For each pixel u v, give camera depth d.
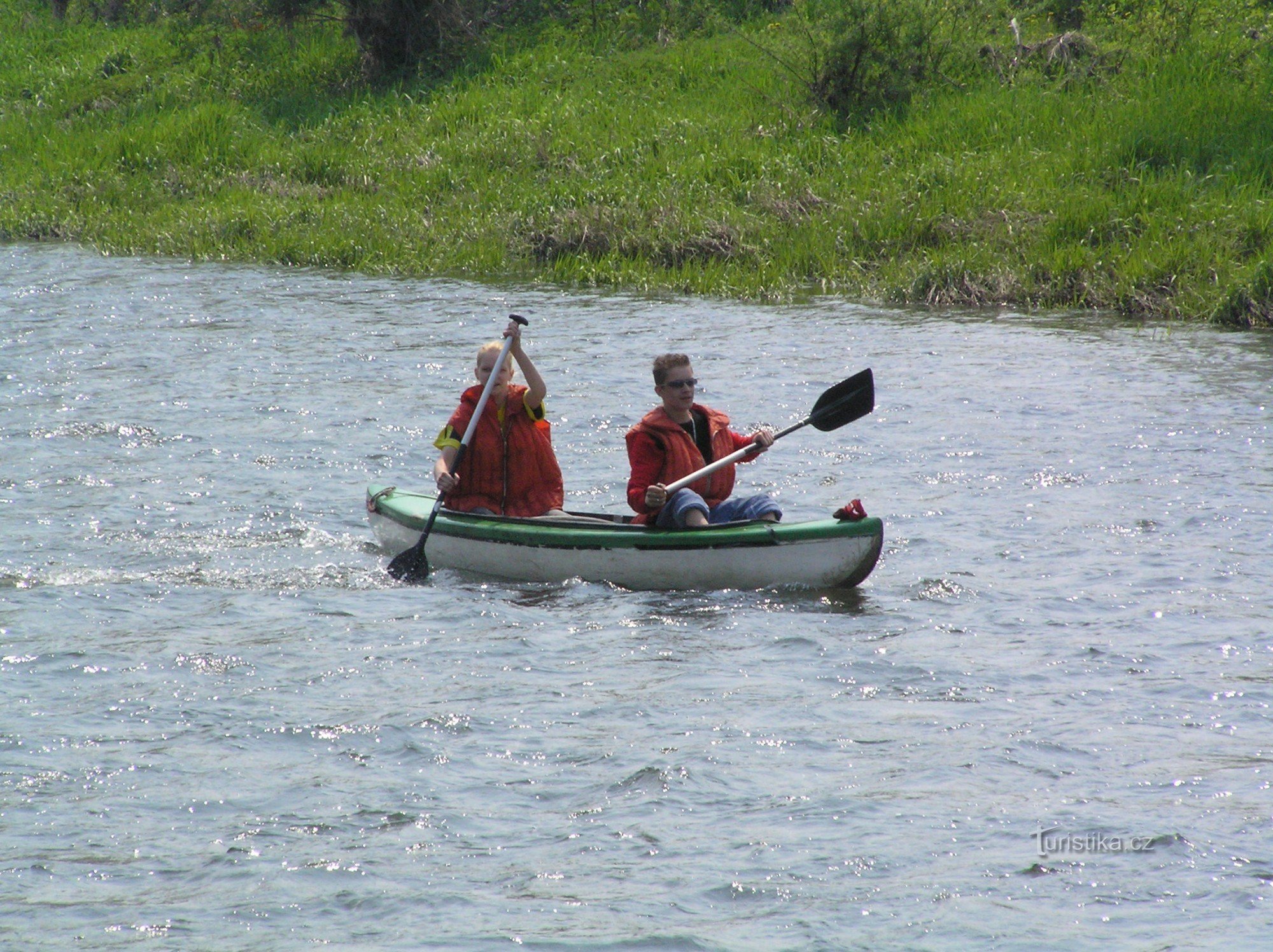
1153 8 84.56
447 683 20.66
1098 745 18.08
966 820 15.92
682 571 25.84
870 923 13.73
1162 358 47.81
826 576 25.27
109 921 13.91
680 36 100.06
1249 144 67.81
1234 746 17.98
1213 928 13.53
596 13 103.62
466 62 99.62
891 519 30.09
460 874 14.83
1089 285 59.19
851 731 18.66
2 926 13.84
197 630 23.25
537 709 19.53
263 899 14.32
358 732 18.66
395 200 80.50
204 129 93.62
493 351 28.52
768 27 94.62
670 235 69.81
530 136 84.25
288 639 22.78
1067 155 70.31
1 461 35.09
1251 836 15.42
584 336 53.22
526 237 73.25
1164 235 61.41
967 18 85.19
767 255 67.62
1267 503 30.58
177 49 112.81
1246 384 43.31
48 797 16.77
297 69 105.00
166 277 68.69
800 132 79.31
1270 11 83.00
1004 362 47.41
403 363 48.16
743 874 14.73
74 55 120.31
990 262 61.94
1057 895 14.22
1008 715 19.17
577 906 14.11
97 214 85.44
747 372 46.12
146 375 46.12
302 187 84.75
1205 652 21.69
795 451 36.44
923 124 76.56
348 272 71.25
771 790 16.80
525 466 28.69
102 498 31.91
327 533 29.73
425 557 27.23
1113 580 25.59
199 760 17.84
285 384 44.78
